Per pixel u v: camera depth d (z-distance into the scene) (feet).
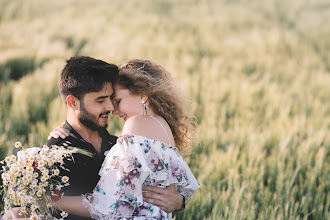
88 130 7.75
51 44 35.24
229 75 29.86
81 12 60.44
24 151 6.99
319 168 13.08
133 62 8.20
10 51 29.43
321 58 42.52
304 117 18.49
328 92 26.71
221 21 55.88
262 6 75.10
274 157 13.58
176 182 7.38
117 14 59.47
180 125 8.40
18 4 61.87
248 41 45.42
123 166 7.00
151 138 7.29
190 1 75.77
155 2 72.49
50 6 64.64
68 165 7.16
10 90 21.88
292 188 12.26
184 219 10.51
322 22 65.16
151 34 44.91
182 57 33.45
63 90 7.45
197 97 21.61
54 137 7.48
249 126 17.57
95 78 7.24
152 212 7.04
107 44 37.19
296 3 78.48
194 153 14.12
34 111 18.67
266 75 29.27
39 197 6.87
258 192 11.91
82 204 7.06
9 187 6.91
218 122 18.12
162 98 8.04
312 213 11.25
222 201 10.78
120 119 17.12
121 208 6.92
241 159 13.51
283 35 50.65
